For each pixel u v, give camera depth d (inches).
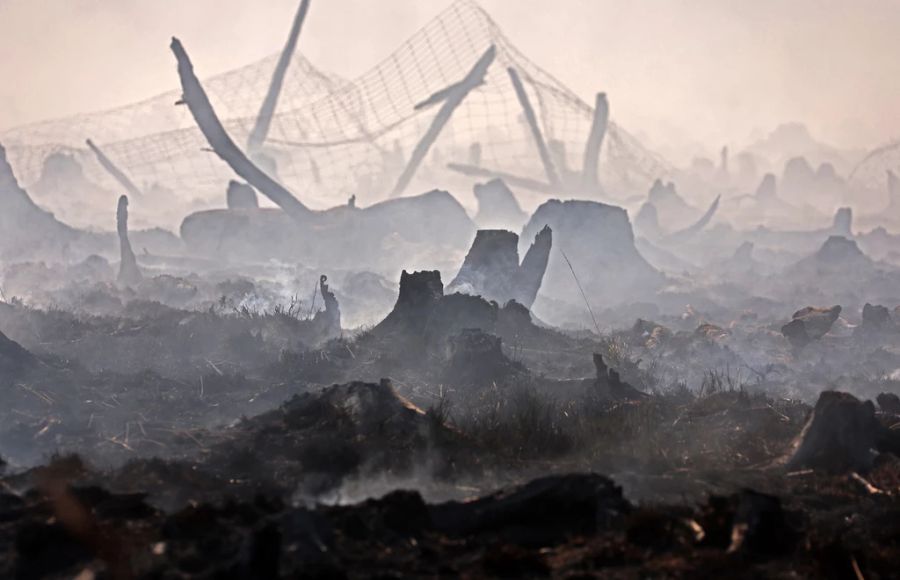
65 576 1282.0
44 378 2348.7
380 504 1440.7
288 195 5093.5
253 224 5064.0
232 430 1979.6
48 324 3061.0
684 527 1432.1
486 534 1437.0
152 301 3489.2
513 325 2999.5
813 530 1497.3
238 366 2618.1
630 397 2273.6
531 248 3390.7
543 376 2501.2
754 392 2356.1
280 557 1307.8
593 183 6924.2
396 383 2405.3
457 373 2444.6
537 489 1472.7
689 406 2219.5
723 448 1930.4
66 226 5103.3
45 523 1343.5
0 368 2349.9
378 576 1285.7
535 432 1936.5
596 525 1454.2
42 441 2027.6
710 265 5570.9
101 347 2797.7
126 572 1274.6
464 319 2723.9
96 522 1389.0
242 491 1651.1
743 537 1392.7
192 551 1321.4
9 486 1646.2
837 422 1845.5
